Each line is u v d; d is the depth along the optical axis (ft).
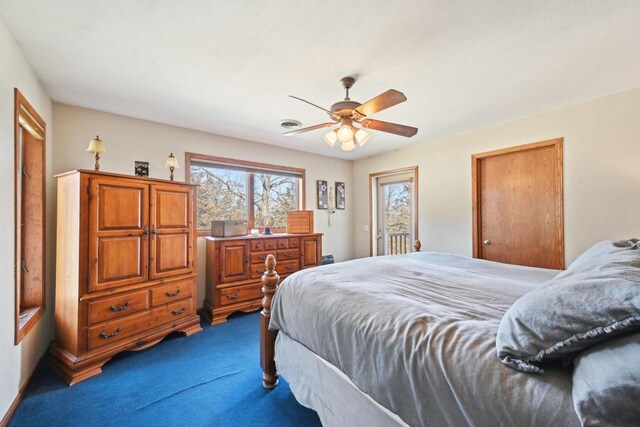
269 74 6.95
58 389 6.27
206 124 10.55
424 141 13.00
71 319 6.94
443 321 3.60
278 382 6.56
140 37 5.54
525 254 10.05
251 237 11.18
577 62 6.42
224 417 5.46
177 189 8.92
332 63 6.46
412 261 7.91
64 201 7.45
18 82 5.80
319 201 15.46
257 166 13.00
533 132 9.68
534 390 2.43
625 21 5.06
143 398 5.99
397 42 5.70
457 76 7.05
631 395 1.91
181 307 8.98
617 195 8.07
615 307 2.26
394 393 3.37
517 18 5.00
